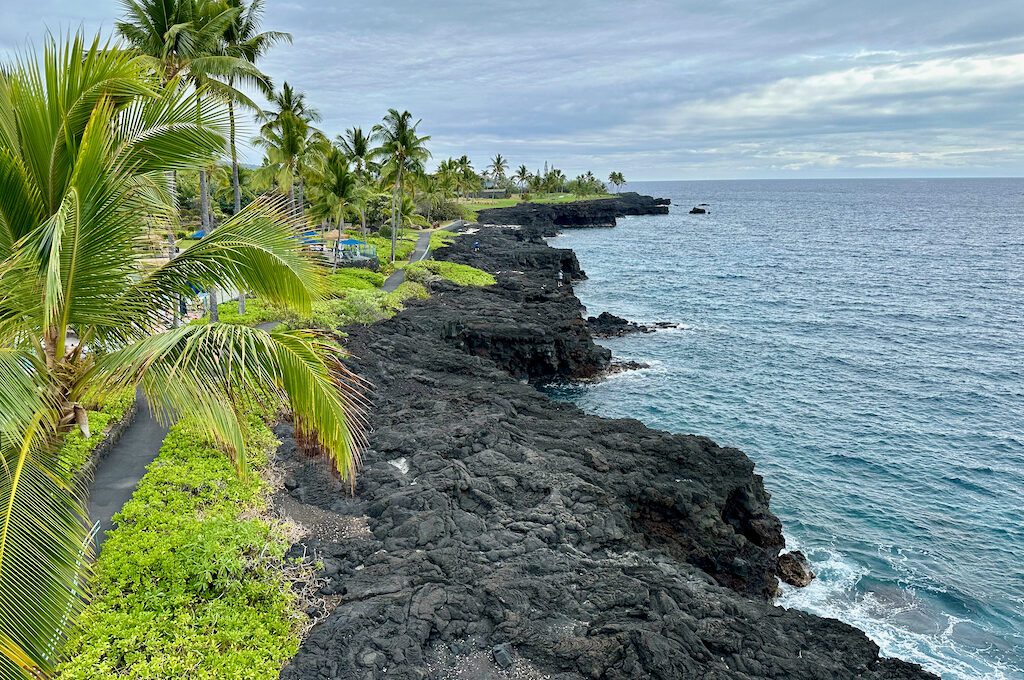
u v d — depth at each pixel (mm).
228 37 34656
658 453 28328
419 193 118875
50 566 7941
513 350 47938
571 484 24094
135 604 14406
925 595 25156
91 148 8203
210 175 52719
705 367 53094
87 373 9047
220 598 15266
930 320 69812
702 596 18766
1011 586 25750
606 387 48031
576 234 160375
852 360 55281
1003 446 38500
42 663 7664
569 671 15453
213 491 19359
